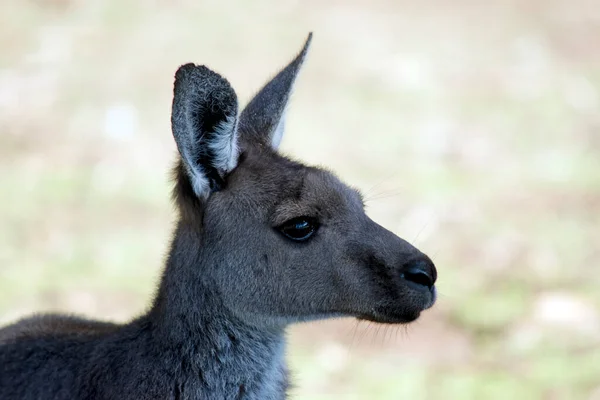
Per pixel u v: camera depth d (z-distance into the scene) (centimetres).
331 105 3134
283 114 1224
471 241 2380
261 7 3844
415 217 2488
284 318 1132
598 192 2641
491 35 3697
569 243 2373
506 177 2730
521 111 3156
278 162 1145
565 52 3578
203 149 1110
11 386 1131
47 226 2425
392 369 1900
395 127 3019
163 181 2652
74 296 2116
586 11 3906
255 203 1113
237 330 1127
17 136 2875
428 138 2959
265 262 1114
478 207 2547
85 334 1164
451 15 3866
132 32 3572
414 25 3756
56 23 3603
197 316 1114
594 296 2139
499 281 2206
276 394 1162
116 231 2416
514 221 2481
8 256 2280
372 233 1131
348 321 2078
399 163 2797
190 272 1116
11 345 1160
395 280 1112
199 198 1112
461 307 2102
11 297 2100
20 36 3491
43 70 3275
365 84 3284
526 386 1830
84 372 1109
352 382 1858
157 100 3111
